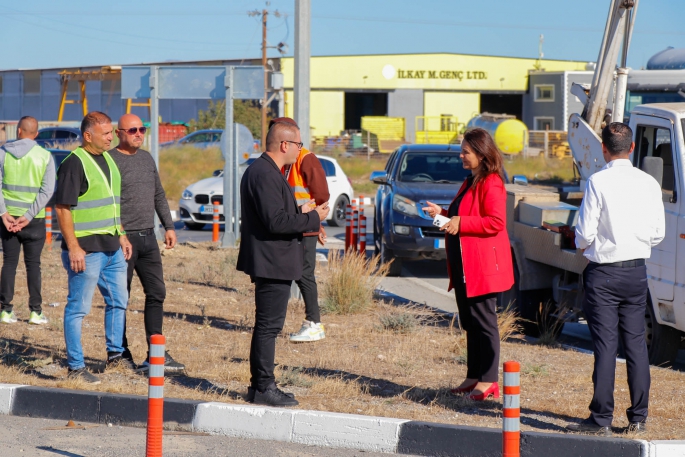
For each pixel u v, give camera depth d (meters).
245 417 7.29
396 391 8.41
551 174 49.41
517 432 5.38
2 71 92.44
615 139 7.18
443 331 11.63
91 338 10.45
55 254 18.75
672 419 7.62
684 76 20.59
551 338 11.20
